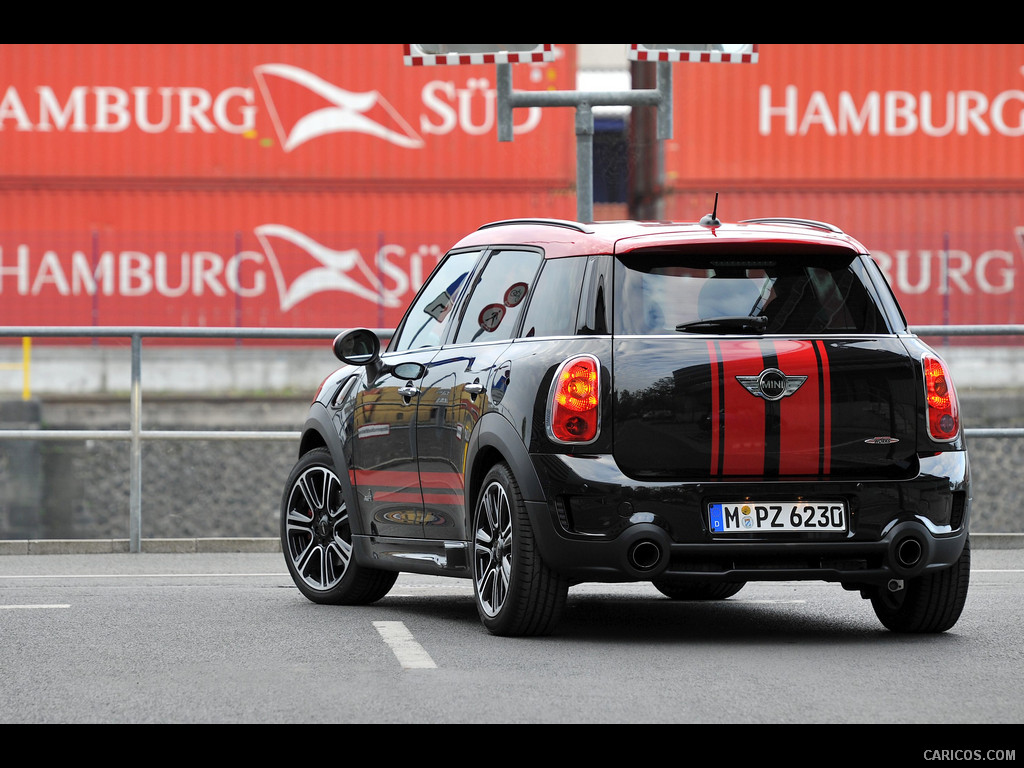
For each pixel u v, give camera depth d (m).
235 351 64.38
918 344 15.02
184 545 25.84
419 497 16.84
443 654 14.07
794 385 14.48
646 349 14.51
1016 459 56.31
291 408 63.25
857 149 66.44
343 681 12.60
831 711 11.27
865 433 14.60
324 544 18.77
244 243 65.19
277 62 65.25
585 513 14.28
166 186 64.88
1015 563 23.11
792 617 17.08
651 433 14.36
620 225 15.66
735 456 14.38
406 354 17.66
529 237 16.28
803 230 15.49
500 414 15.02
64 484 55.31
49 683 12.52
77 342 63.97
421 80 65.38
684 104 66.00
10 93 64.44
